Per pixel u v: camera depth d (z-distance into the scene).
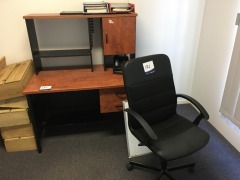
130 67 1.56
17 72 2.02
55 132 2.50
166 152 1.43
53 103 2.65
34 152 2.20
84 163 2.04
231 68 2.00
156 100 1.71
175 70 2.79
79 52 2.31
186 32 2.59
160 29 2.52
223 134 2.32
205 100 2.61
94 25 2.35
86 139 2.38
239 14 1.85
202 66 2.61
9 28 2.24
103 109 2.12
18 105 1.99
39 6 2.21
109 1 2.30
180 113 2.81
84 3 2.03
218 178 1.85
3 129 2.08
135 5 2.35
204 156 2.09
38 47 2.37
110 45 2.13
